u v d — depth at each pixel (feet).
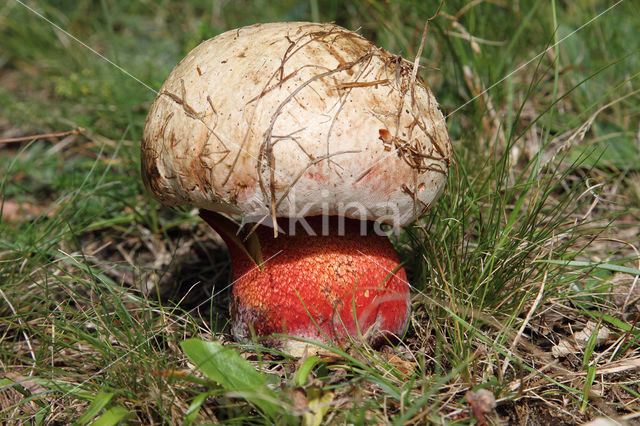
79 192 1.60
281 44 1.17
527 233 1.37
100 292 1.33
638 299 1.37
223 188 1.13
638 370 1.23
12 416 1.17
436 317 1.28
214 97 1.14
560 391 1.18
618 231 1.57
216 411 1.13
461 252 1.37
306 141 1.10
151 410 1.13
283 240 1.21
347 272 1.20
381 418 1.10
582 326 1.33
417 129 1.16
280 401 1.05
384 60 1.20
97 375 1.22
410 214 1.18
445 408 1.13
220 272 1.56
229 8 2.61
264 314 1.20
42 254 1.43
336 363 1.19
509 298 1.31
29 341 1.33
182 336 1.29
